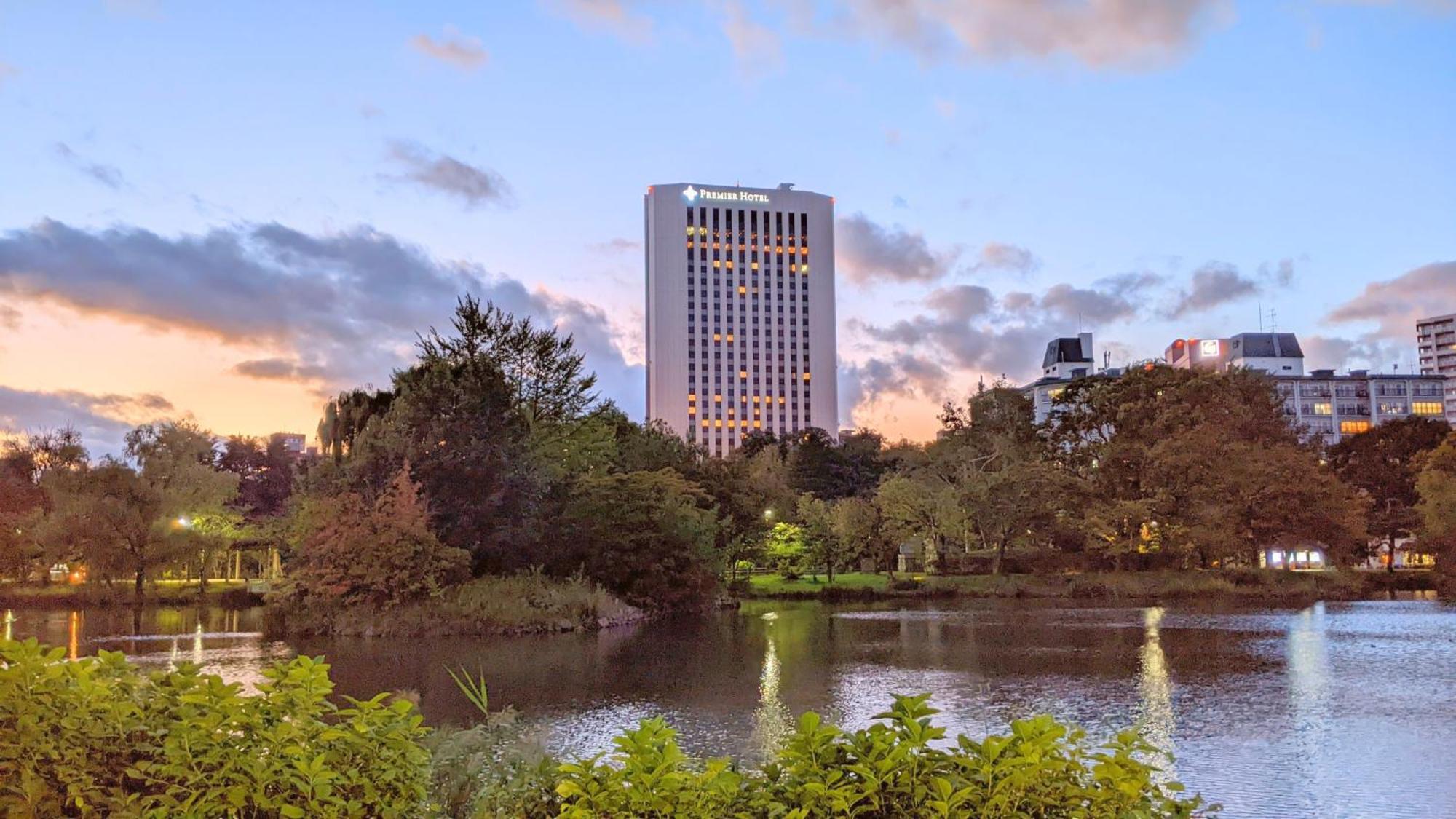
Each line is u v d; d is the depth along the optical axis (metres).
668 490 70.00
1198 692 29.50
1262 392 106.75
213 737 6.82
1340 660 37.44
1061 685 31.12
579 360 74.56
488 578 56.59
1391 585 90.62
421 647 44.19
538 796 7.61
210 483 82.19
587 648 43.62
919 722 6.63
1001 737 6.25
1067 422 109.06
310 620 51.12
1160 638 46.88
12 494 90.69
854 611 68.62
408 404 61.47
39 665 6.87
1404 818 16.11
